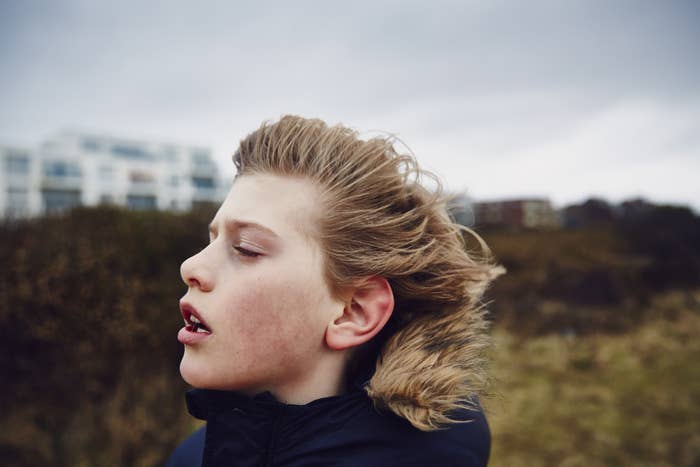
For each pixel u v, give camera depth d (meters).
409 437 0.65
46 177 41.16
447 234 0.73
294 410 0.62
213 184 48.62
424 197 0.72
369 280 0.65
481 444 0.73
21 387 2.67
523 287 6.45
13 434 2.58
